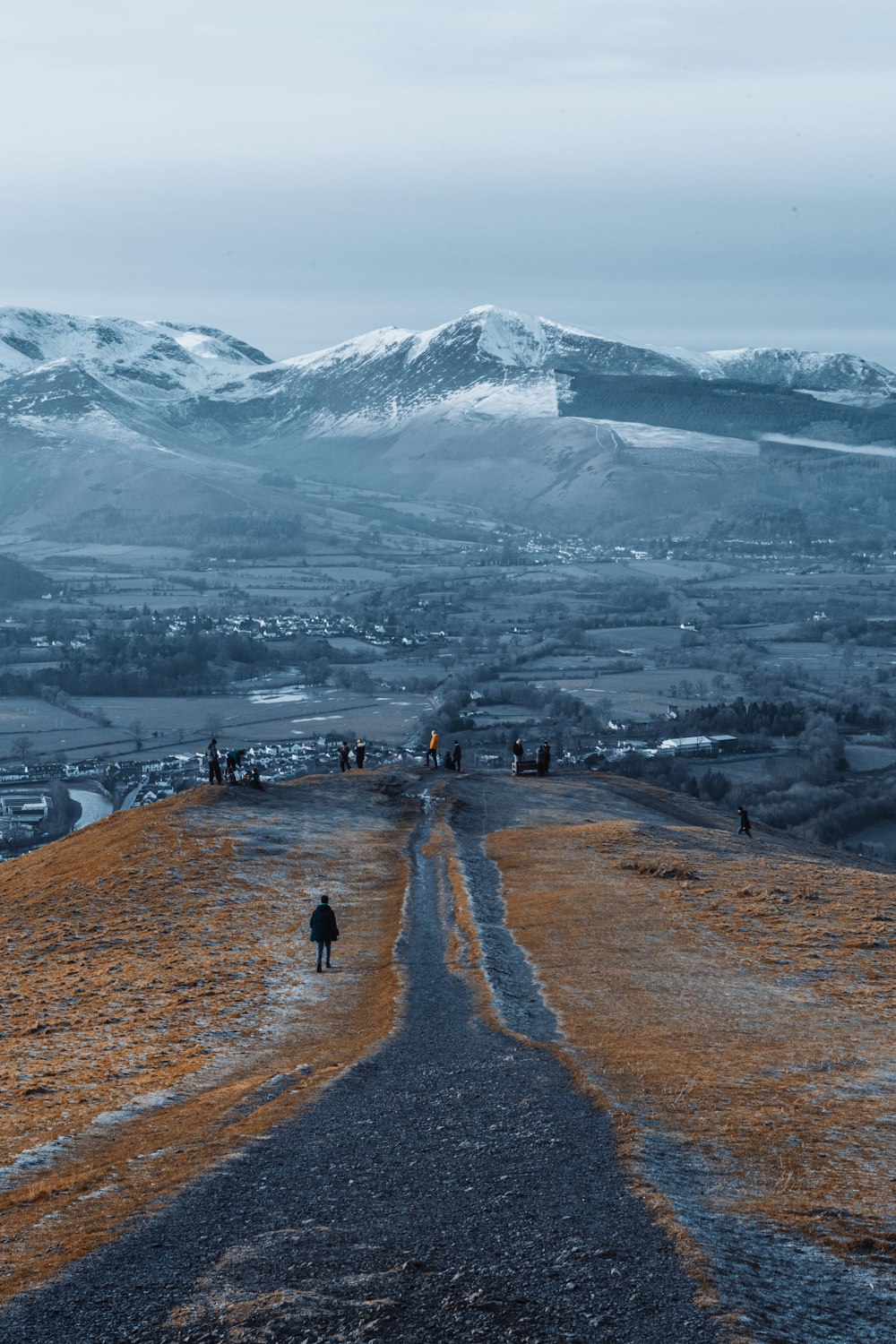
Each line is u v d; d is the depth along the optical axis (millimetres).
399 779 78625
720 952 36469
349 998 33531
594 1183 16859
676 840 59438
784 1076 23109
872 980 32594
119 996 34281
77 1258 14789
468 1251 14555
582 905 43906
